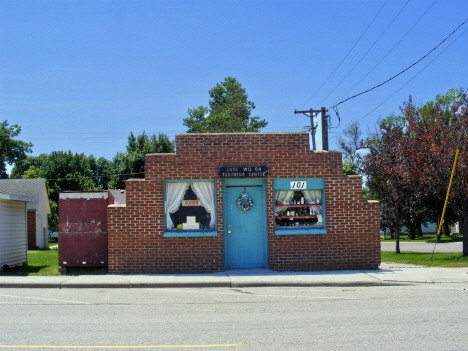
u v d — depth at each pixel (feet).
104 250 45.85
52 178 163.84
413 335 22.08
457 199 65.98
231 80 207.31
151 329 23.97
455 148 61.36
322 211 45.68
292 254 44.78
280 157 45.14
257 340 21.52
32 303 31.89
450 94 113.80
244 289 37.60
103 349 20.20
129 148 171.22
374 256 45.39
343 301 31.86
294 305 30.55
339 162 45.68
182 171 44.42
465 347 19.83
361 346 20.25
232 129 173.06
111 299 33.37
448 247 101.96
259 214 45.73
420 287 37.91
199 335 22.62
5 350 20.02
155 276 42.14
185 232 44.32
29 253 86.53
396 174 74.28
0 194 49.26
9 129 160.35
